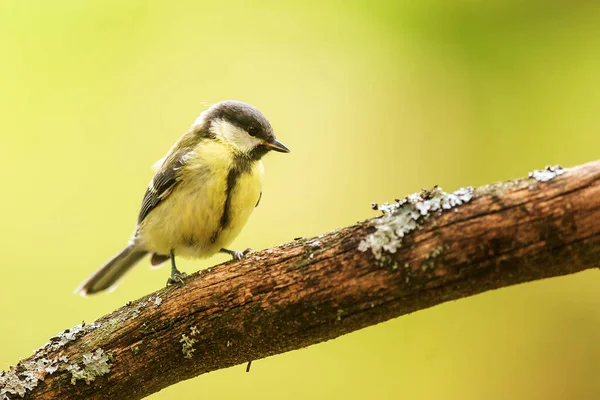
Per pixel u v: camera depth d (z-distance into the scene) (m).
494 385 10.41
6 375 6.20
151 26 12.39
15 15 11.98
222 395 10.48
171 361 6.08
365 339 10.83
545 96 11.17
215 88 12.02
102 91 11.95
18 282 10.62
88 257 10.96
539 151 11.05
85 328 6.38
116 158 11.62
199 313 5.96
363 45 12.20
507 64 11.41
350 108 12.01
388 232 5.30
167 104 12.02
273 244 11.43
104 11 12.29
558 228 4.86
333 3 12.42
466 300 10.87
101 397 6.17
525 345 10.51
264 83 12.24
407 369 10.62
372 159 11.77
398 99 11.88
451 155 11.44
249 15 12.60
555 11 11.30
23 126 11.59
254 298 5.76
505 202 5.02
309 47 12.34
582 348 10.28
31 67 11.86
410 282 5.27
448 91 11.65
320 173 11.83
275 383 10.59
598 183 4.79
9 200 11.11
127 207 11.30
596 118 10.87
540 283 10.69
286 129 12.01
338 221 11.55
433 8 11.82
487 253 5.06
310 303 5.57
